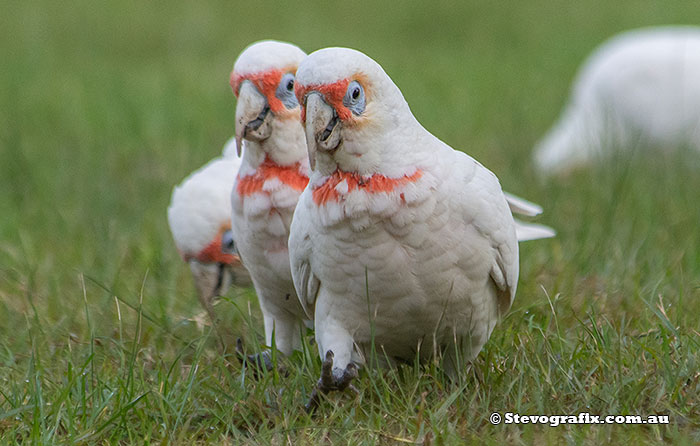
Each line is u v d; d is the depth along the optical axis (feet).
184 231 35.24
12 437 25.82
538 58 87.35
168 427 26.37
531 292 34.58
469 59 88.07
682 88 53.93
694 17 96.73
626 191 44.52
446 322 26.55
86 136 64.18
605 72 55.88
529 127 62.90
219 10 111.65
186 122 65.82
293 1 116.37
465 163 25.63
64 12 111.14
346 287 25.77
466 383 27.07
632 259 36.91
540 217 42.98
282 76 28.63
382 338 27.04
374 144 24.26
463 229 25.11
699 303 32.37
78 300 36.52
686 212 42.57
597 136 54.39
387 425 25.90
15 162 56.13
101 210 48.14
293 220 26.43
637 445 23.79
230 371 30.86
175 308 36.63
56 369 30.50
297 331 31.96
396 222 24.50
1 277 39.83
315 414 26.96
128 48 96.48
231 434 26.61
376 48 93.15
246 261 30.68
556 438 24.30
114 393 27.63
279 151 28.96
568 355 28.40
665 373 26.63
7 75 84.23
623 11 103.76
